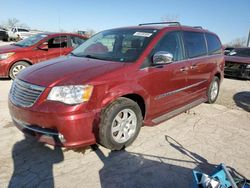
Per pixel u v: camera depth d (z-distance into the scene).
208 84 5.78
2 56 7.66
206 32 5.79
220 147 3.92
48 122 3.08
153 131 4.36
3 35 31.50
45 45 8.34
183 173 3.20
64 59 4.11
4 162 3.27
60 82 3.15
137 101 3.88
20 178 2.97
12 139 3.86
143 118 3.96
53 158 3.40
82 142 3.21
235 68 10.43
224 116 5.37
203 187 2.45
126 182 2.98
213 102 6.32
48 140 3.19
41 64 3.91
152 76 3.87
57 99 3.07
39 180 2.95
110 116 3.32
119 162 3.37
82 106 3.10
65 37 8.75
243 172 3.28
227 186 2.54
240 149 3.89
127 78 3.52
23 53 7.93
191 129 4.54
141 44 4.04
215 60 5.89
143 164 3.35
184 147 3.85
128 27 4.79
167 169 3.26
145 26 4.66
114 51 4.14
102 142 3.39
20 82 3.45
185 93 4.86
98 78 3.25
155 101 4.05
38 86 3.19
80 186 2.88
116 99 3.42
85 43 4.85
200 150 3.79
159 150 3.72
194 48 5.11
